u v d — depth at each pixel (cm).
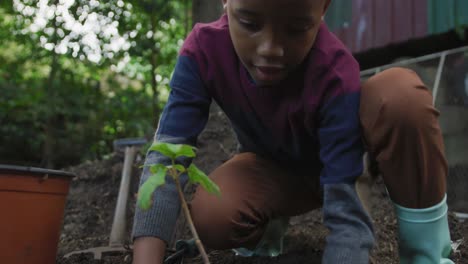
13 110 739
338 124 144
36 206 175
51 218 182
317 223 291
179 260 174
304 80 148
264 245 214
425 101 138
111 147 780
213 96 167
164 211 142
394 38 506
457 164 372
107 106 756
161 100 831
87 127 768
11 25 759
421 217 146
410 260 151
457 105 384
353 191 140
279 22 126
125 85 891
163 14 590
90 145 764
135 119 749
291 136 164
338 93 143
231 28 135
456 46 493
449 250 155
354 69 147
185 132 157
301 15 124
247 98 159
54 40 535
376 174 160
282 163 183
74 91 737
